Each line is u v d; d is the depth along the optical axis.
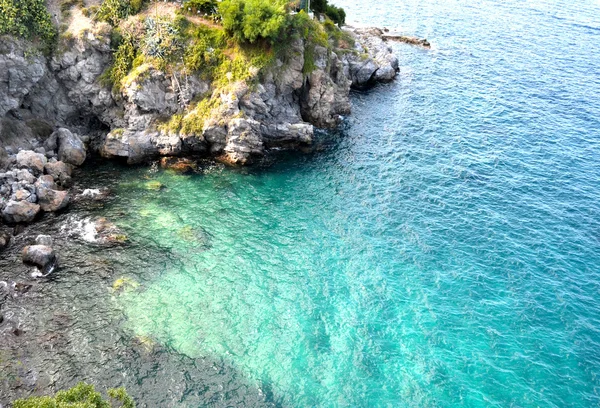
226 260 59.25
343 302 54.69
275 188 71.56
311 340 50.41
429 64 111.56
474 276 58.06
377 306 54.25
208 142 75.75
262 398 44.94
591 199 70.31
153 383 45.38
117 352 47.75
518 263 59.75
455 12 143.75
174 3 82.25
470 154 79.81
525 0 155.00
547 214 67.56
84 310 51.59
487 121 89.00
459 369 47.94
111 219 63.56
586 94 98.69
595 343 50.44
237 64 76.75
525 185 73.00
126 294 53.72
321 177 74.12
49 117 76.75
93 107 77.38
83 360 46.78
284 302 54.38
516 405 44.91
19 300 52.00
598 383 46.75
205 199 68.56
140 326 50.47
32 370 45.41
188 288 55.19
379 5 147.75
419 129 86.44
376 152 80.00
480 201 69.81
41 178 65.00
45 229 60.94
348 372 47.53
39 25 72.50
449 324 52.34
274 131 78.62
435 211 67.94
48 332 49.00
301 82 81.00
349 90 95.50
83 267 56.41
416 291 56.12
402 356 49.12
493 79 104.50
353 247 62.00
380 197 70.31
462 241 63.06
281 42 79.56
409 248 61.94
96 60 75.56
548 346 50.12
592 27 133.75
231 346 49.31
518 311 53.78
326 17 108.38
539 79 104.62
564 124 88.38
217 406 43.97
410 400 45.34
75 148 72.12
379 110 92.44
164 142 74.00
